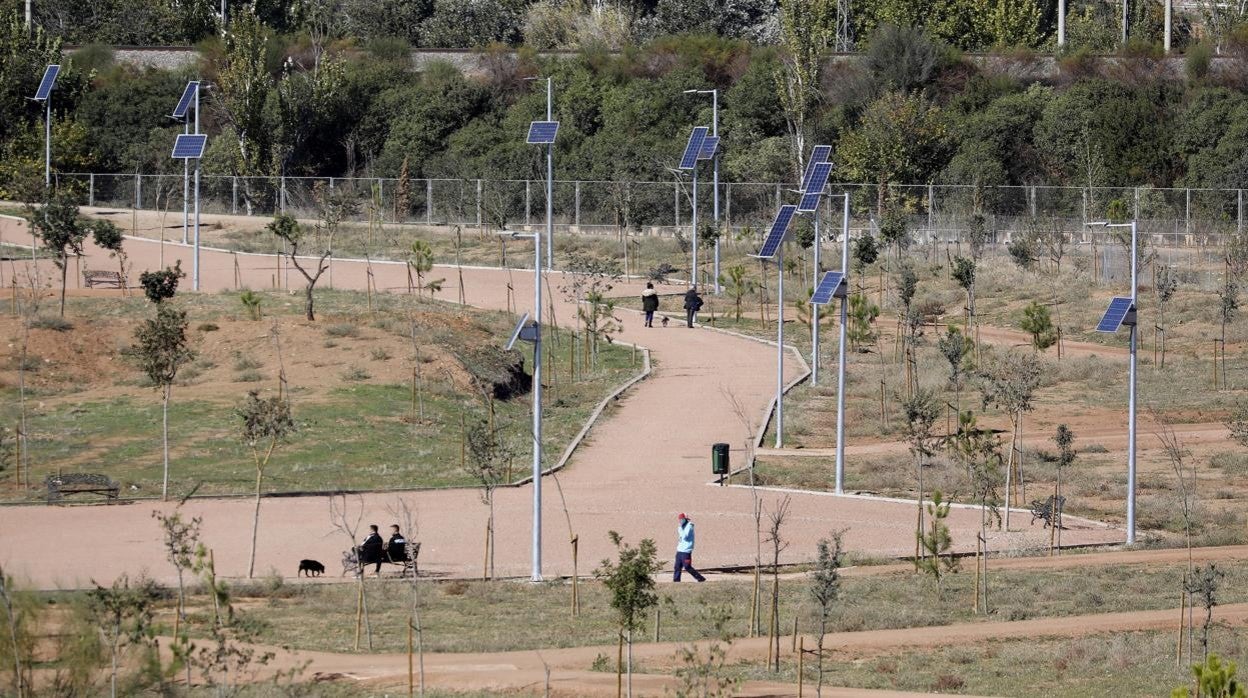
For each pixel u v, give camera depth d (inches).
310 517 3681.1
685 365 5615.2
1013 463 4434.1
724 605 2861.7
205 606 2881.4
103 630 2445.9
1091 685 2539.4
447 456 4330.7
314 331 5315.0
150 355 3934.5
